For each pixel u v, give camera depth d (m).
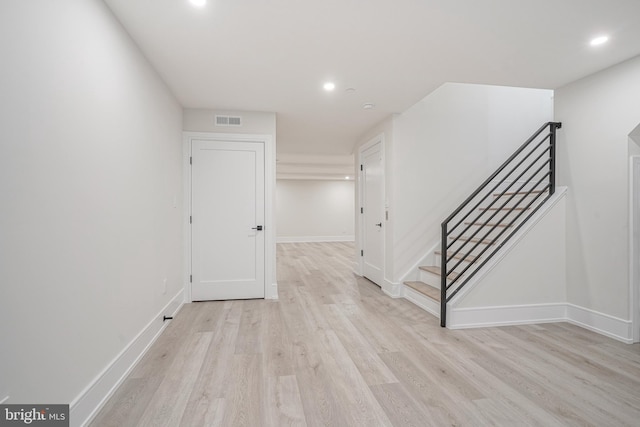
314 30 2.15
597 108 2.88
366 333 2.85
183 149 3.72
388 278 4.21
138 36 2.19
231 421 1.64
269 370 2.17
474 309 3.03
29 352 1.23
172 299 3.22
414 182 4.09
